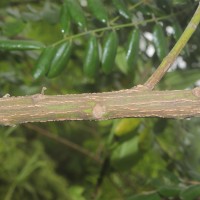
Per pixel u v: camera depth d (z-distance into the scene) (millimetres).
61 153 787
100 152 583
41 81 516
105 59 339
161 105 218
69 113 224
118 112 221
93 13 331
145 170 522
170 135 493
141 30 381
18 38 474
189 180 392
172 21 348
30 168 696
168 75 441
